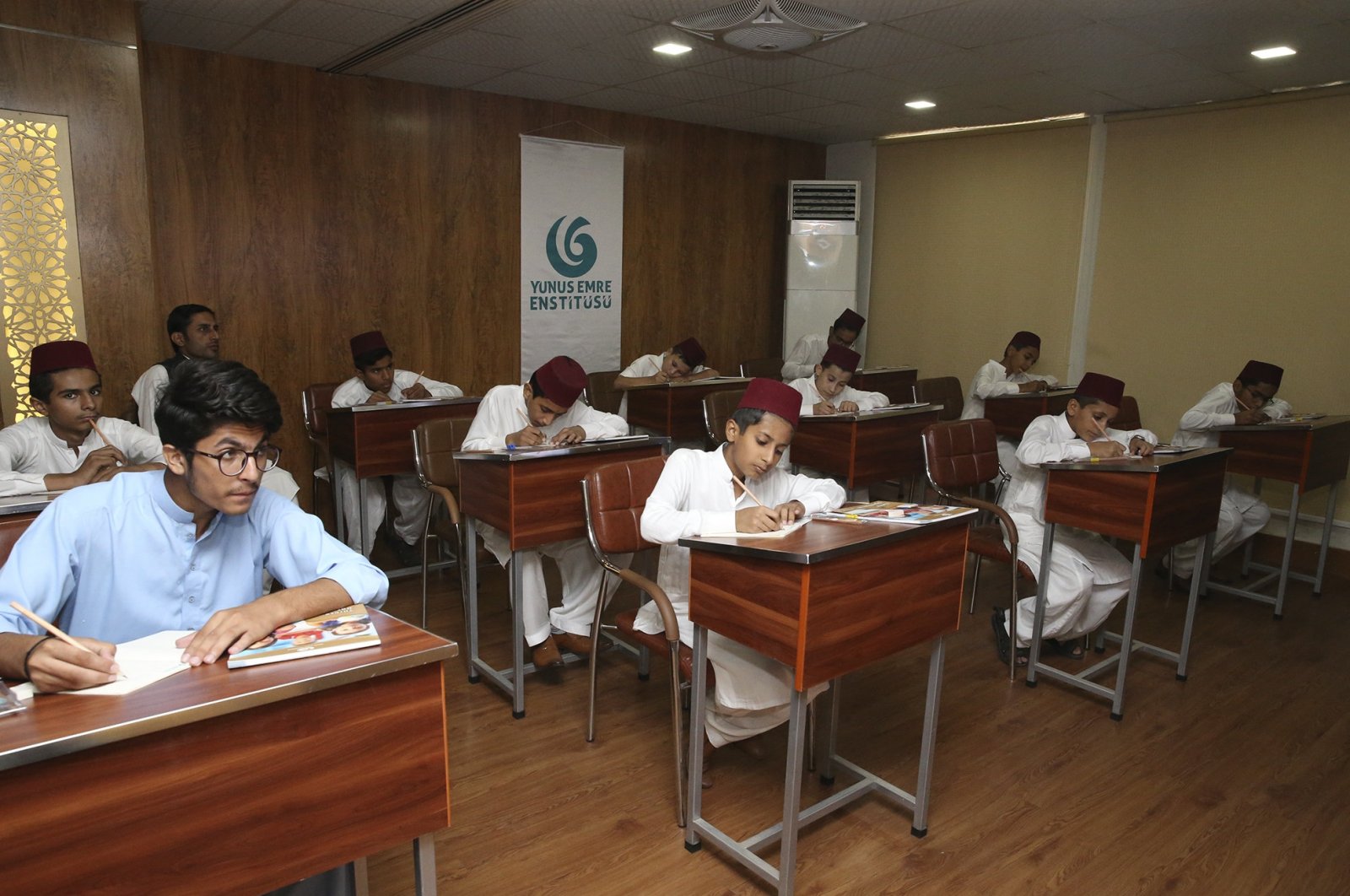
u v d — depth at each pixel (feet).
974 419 12.73
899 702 10.46
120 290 12.58
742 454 7.76
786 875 6.63
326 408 15.88
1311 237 16.38
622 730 9.59
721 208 22.90
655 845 7.57
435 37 14.05
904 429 15.14
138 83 12.39
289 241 16.34
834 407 15.71
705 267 22.82
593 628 9.07
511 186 19.01
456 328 18.70
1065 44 13.71
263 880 3.96
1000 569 15.69
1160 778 8.85
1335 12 11.87
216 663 4.06
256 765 3.85
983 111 19.45
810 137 23.63
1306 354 16.62
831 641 6.33
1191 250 18.03
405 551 15.35
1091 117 19.20
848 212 23.07
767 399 7.59
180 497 4.63
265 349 16.31
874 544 6.48
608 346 21.20
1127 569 11.28
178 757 3.63
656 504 7.73
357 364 15.25
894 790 7.99
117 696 3.65
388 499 15.87
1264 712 10.37
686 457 8.24
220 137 15.37
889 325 23.93
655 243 21.71
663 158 21.47
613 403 19.42
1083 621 11.23
